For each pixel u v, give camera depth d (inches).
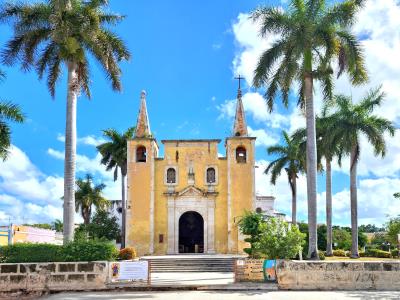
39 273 759.1
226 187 1642.5
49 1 970.1
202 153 1669.5
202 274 1120.8
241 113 1691.7
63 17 987.9
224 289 761.0
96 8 1031.0
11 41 1010.1
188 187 1635.1
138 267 780.6
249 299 636.1
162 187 1649.9
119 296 683.4
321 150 1576.0
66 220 939.3
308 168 997.2
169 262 1288.1
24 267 761.0
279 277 764.0
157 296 679.7
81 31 987.9
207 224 1620.3
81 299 651.5
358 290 743.1
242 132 1668.3
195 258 1314.0
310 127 1013.8
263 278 791.7
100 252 793.6
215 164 1660.9
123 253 1344.7
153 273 1170.6
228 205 1605.6
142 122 1694.1
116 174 2030.0
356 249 1496.1
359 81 1010.1
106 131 1988.2
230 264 1273.4
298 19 1018.7
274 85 1049.5
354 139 1461.6
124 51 1053.2
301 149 1692.9
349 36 1015.0
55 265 762.8
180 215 1633.9
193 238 1657.2
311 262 764.6
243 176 1624.0
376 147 1457.9
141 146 1673.2
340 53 1012.5
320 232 2329.0
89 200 2410.2
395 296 660.7
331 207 1627.7
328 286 754.2
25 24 1002.1
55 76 1040.8
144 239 1592.0
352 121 1469.0
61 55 973.8
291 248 864.3
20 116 1036.5
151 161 1643.7
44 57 1037.8
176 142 1675.7
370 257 1675.7
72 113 986.7
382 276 753.0
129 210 1611.7
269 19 1021.8
